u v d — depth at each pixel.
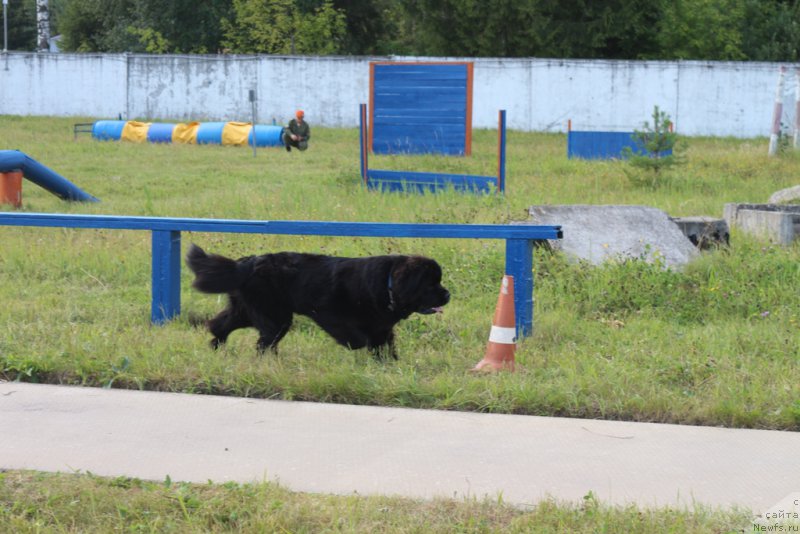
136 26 55.22
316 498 5.29
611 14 47.41
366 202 17.11
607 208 13.18
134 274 12.14
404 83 28.34
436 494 5.37
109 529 4.97
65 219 9.77
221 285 8.34
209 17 53.50
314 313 8.33
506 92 43.25
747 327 9.66
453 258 12.20
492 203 16.64
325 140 37.19
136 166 26.25
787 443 6.32
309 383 7.35
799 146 27.55
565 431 6.55
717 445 6.27
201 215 16.34
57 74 46.22
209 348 8.62
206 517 5.07
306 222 9.32
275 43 51.56
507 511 5.13
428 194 18.23
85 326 9.44
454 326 9.70
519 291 9.03
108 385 7.56
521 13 47.50
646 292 10.86
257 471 5.74
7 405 7.00
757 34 53.28
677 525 4.88
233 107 45.19
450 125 28.06
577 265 11.61
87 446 6.14
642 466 5.88
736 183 20.84
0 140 33.34
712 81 41.84
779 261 11.78
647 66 42.06
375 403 7.23
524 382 7.34
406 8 51.31
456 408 7.10
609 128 42.78
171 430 6.49
